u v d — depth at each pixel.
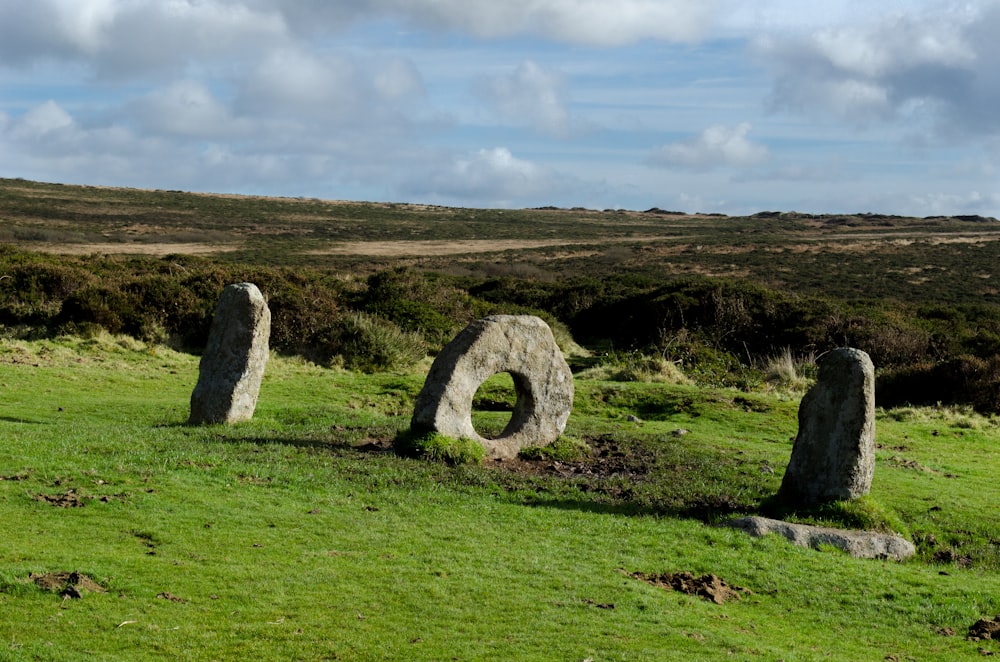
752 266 74.19
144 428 16.14
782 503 12.97
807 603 9.60
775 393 26.03
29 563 8.12
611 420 21.02
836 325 36.00
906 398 27.17
